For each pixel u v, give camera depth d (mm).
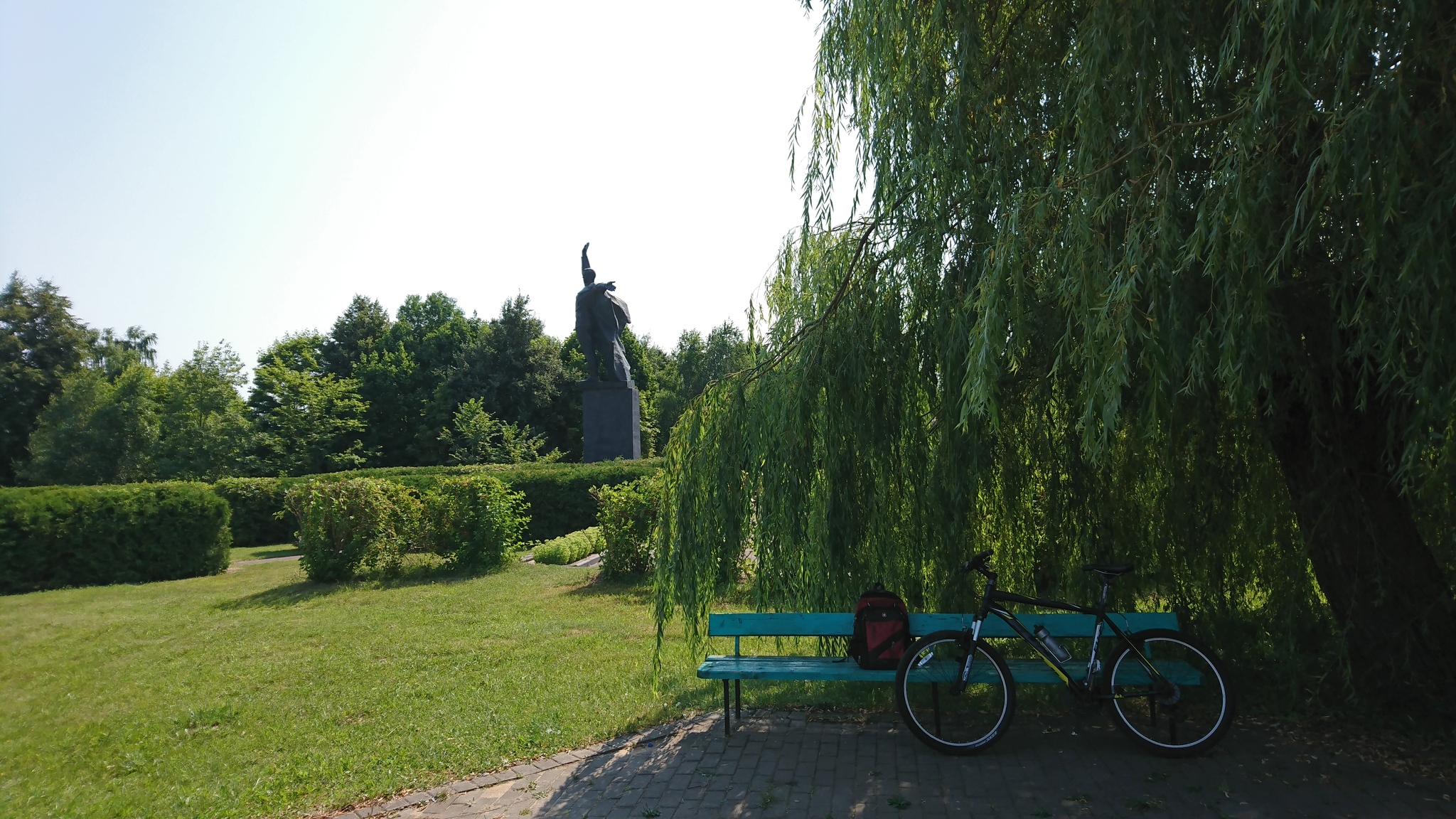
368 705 6379
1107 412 3457
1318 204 3188
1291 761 4348
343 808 4395
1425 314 3004
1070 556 5371
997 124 4844
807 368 5191
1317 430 4633
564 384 49375
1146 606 5602
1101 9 3971
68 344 41906
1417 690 4754
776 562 5383
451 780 4703
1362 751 4453
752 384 5477
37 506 14188
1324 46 3104
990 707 5387
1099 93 4059
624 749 4996
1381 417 4758
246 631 9594
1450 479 3553
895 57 5188
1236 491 5414
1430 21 3084
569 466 21562
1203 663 4594
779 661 5172
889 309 5188
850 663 5082
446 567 13898
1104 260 3701
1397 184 2924
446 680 7004
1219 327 3639
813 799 4055
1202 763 4363
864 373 5113
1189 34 4000
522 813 4137
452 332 52906
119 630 10086
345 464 40781
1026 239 3967
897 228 5180
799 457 5211
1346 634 4930
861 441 5164
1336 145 3012
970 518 5270
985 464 4969
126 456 33406
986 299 3918
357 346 51906
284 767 5098
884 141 5199
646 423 49438
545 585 12352
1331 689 5125
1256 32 3797
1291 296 4289
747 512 5391
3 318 40594
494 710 6020
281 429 38375
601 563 12688
